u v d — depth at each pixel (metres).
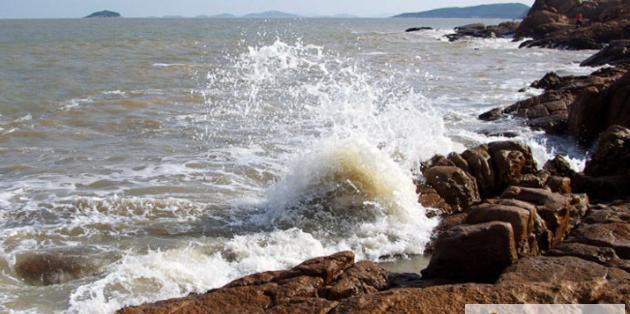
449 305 4.62
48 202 9.02
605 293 4.74
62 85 21.91
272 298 5.08
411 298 4.72
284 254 7.15
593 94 13.10
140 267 6.68
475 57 37.38
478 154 9.12
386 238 7.70
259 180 10.45
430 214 8.35
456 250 5.62
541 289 4.78
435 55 38.78
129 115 16.28
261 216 8.52
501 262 5.50
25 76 24.33
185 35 63.19
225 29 84.12
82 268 6.78
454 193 8.61
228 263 6.94
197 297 5.14
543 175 9.07
